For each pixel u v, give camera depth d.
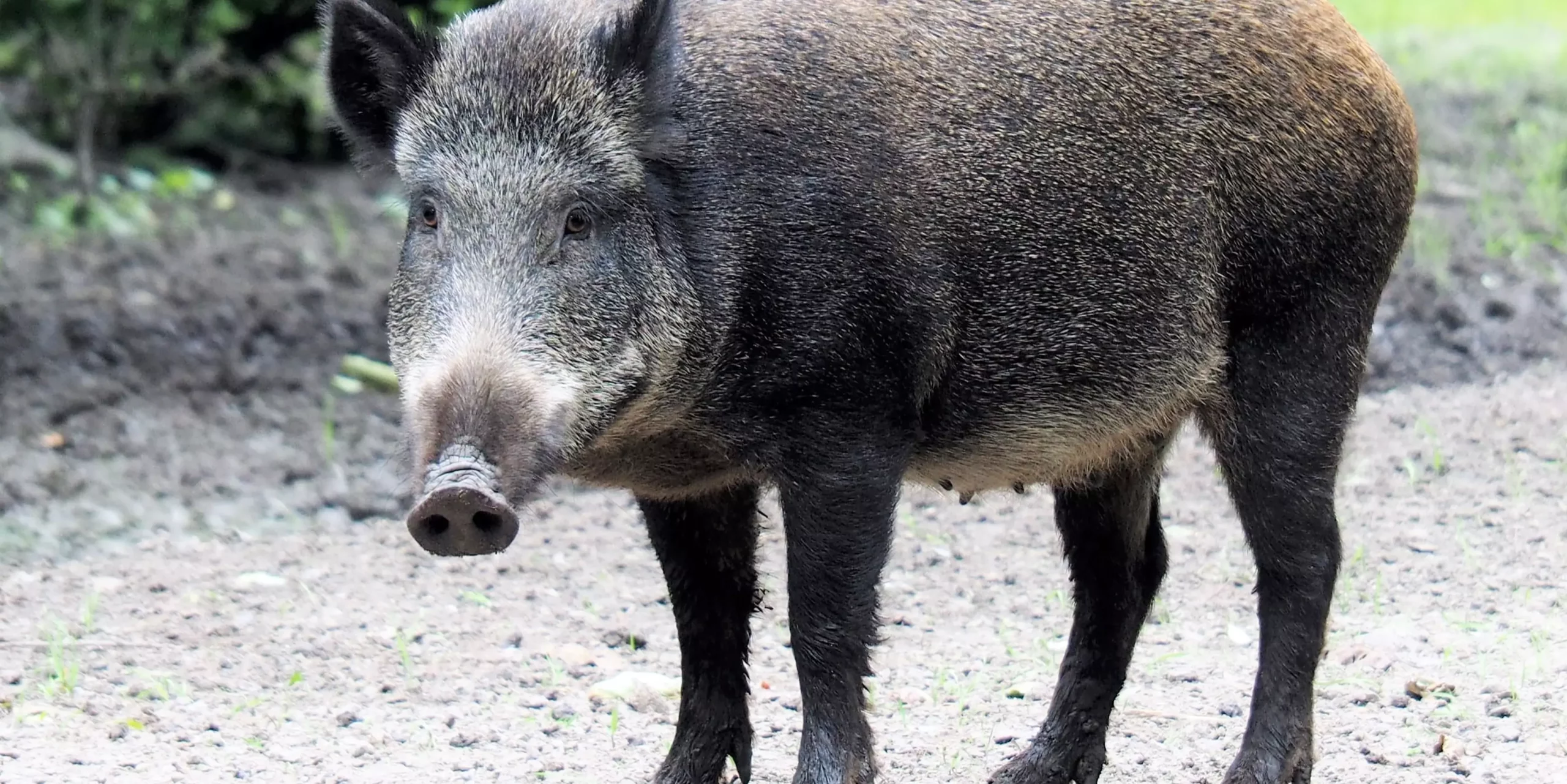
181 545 18.05
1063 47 11.63
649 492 11.55
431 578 17.27
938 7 11.57
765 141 10.67
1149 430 12.27
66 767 12.17
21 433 20.41
